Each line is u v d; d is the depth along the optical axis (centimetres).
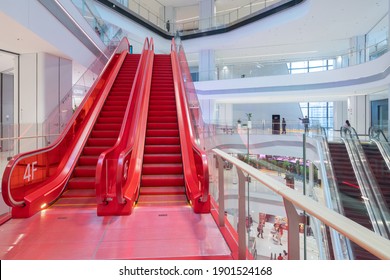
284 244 154
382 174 705
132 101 550
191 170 428
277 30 1285
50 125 650
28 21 516
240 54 1794
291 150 1241
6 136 662
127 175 399
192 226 301
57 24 646
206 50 1669
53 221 313
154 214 337
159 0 1788
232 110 2295
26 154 340
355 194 702
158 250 246
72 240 266
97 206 332
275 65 1557
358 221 618
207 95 1606
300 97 1588
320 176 848
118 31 1320
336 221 85
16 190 322
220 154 287
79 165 461
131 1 1773
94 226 300
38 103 695
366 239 72
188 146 484
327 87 1266
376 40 1323
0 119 1029
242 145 1301
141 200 386
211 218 324
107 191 346
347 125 1273
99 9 1233
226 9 1889
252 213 265
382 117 1534
